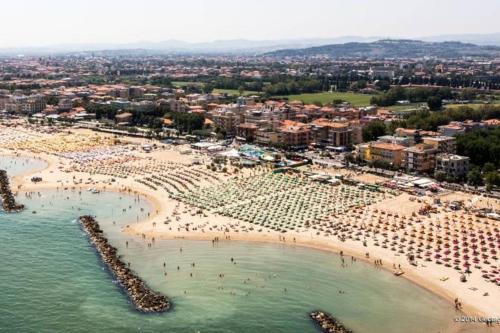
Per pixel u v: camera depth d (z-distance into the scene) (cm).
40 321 18100
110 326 17762
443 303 19075
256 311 18750
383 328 17638
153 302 19150
